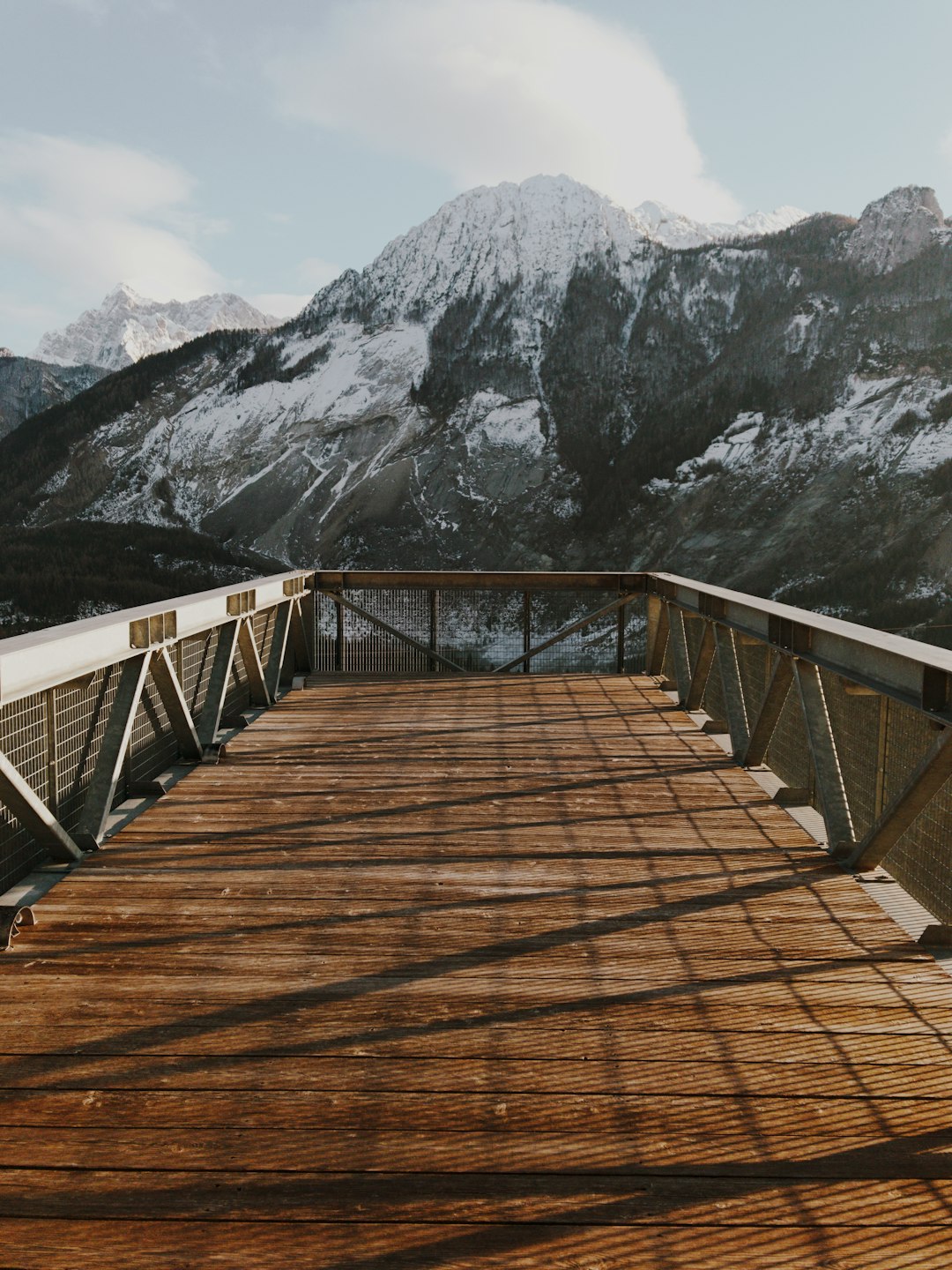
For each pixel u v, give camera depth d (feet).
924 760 9.11
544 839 12.59
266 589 19.76
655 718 20.27
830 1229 5.44
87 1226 5.45
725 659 17.37
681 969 8.80
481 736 18.51
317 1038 7.53
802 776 14.47
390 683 24.88
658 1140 6.25
